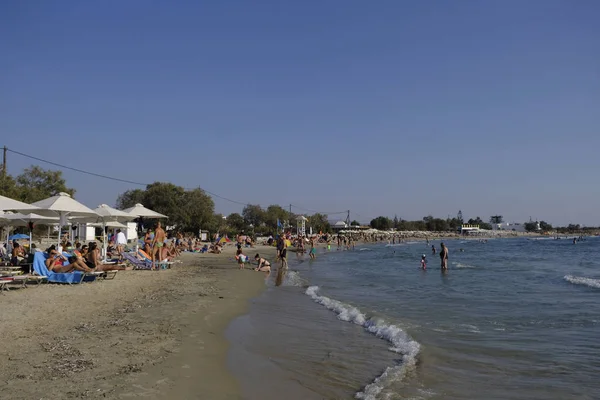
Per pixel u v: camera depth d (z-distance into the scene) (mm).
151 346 8273
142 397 5797
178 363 7367
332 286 20438
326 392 6609
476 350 9023
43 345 8078
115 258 24578
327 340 9914
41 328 9406
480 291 18688
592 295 17328
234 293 16516
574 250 63656
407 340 9742
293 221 112000
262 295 16969
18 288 14695
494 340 9891
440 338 10070
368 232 134625
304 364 8016
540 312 13508
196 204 64812
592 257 45656
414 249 68438
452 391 6703
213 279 20562
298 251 55188
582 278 23609
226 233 74188
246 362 7910
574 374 7543
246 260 31484
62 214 18891
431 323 11781
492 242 113750
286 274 25719
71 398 5633
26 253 20266
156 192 63094
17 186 45094
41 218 20984
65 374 6547
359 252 58188
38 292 13961
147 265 23672
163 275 21188
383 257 45938
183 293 15430
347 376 7398
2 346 7945
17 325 9555
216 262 31859
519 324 11664
